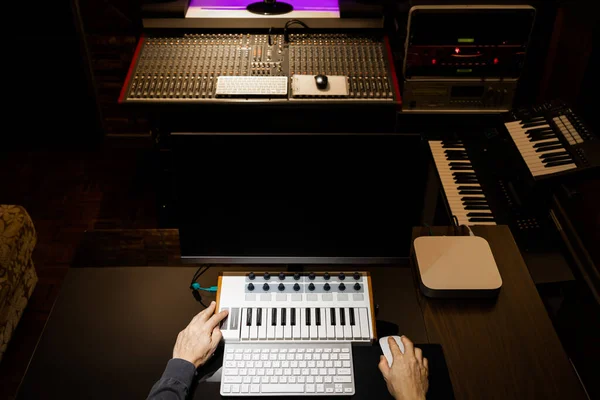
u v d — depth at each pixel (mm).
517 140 2426
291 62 2797
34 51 3475
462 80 2723
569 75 2756
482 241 1968
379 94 2701
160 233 2041
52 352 1698
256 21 2871
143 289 1869
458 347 1736
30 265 2773
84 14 3332
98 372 1657
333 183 1675
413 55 2646
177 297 1849
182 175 1662
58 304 1816
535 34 2834
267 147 1612
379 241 1780
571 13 2637
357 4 2879
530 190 2299
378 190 1686
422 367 1628
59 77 3592
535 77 2973
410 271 1936
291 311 1743
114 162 3688
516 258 1983
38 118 3783
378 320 1792
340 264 1927
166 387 1551
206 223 1751
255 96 2678
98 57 3494
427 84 2732
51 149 3760
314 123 3010
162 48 2836
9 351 2709
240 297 1771
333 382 1612
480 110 2824
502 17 2549
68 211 3359
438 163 2574
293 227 1757
